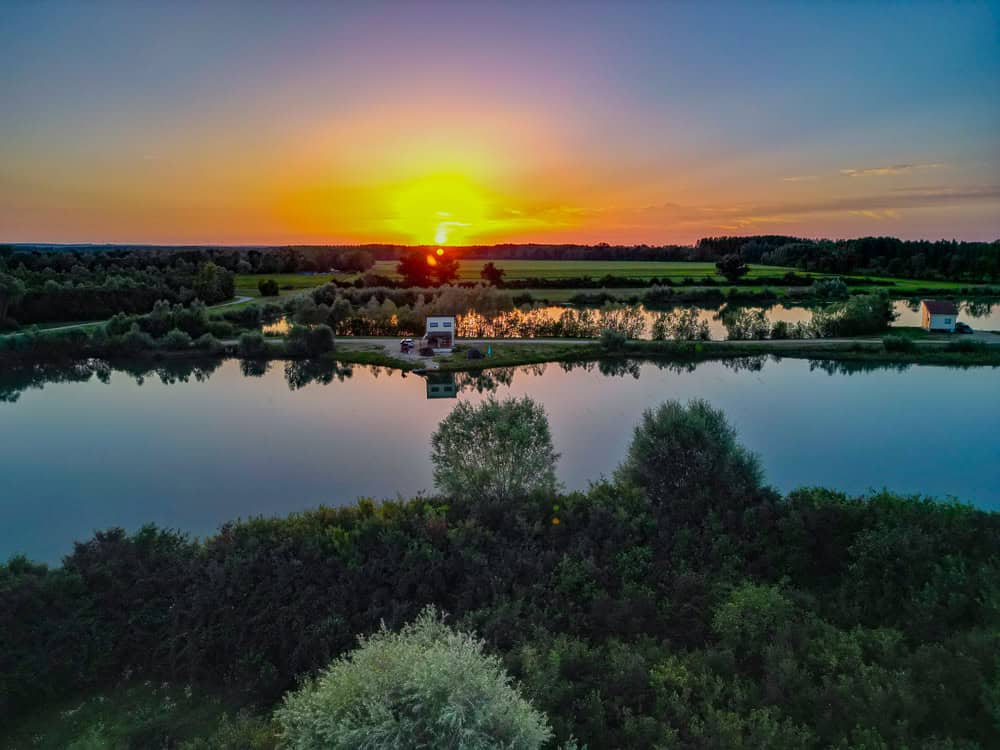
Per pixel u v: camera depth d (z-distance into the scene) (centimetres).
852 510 2323
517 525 2427
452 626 1905
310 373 6781
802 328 8375
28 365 7088
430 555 2200
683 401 5241
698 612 1956
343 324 8862
